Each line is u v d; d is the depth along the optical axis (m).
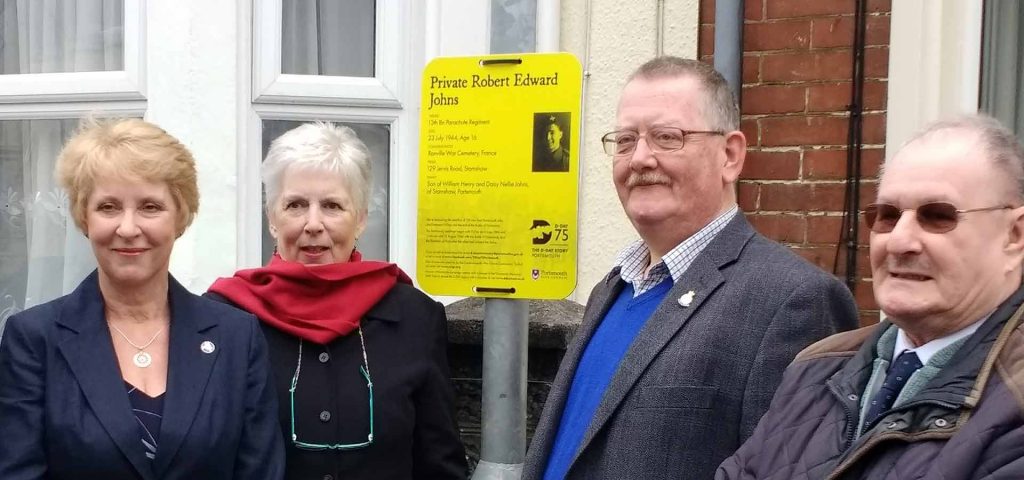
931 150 1.17
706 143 1.58
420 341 1.92
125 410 1.51
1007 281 1.16
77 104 2.59
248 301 1.86
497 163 1.76
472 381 2.27
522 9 2.34
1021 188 1.15
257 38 2.51
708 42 2.47
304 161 1.87
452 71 1.78
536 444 1.72
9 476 1.46
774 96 2.47
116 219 1.55
